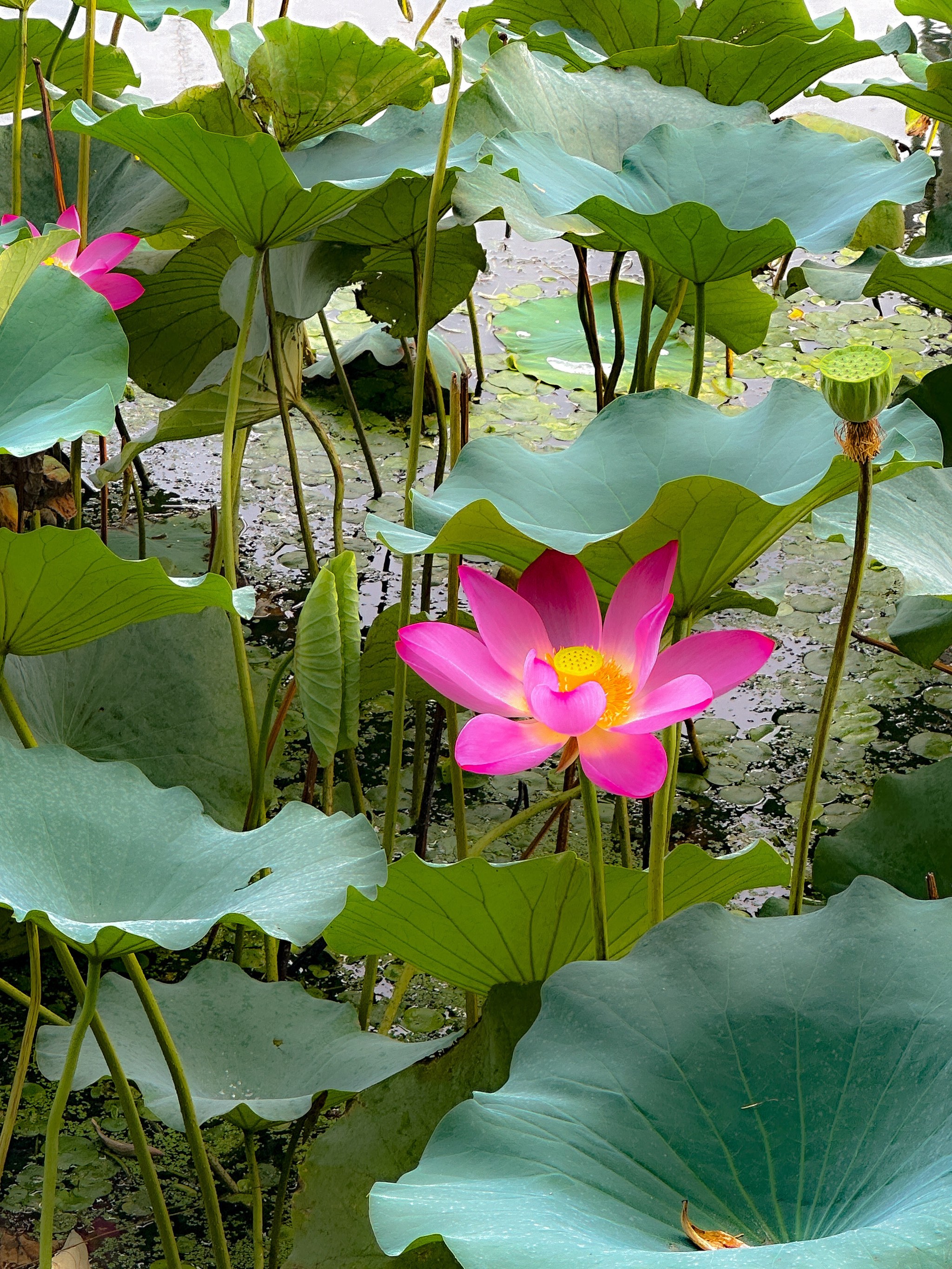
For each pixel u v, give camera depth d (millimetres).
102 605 3896
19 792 3824
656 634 3695
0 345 4074
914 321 7844
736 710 4918
